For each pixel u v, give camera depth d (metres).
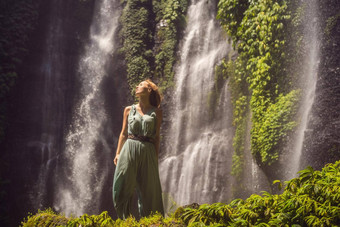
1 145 14.80
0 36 15.32
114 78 16.36
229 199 12.84
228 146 13.58
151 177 4.38
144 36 16.39
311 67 8.94
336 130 7.62
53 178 15.51
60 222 3.96
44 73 16.23
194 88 15.29
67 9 17.12
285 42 9.75
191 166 14.25
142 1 16.92
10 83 15.15
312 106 8.37
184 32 16.59
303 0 9.46
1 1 15.67
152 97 4.54
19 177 14.95
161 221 3.90
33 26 16.22
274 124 9.59
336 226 3.43
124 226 3.85
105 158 15.95
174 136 15.13
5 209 14.21
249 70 11.27
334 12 8.42
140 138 4.38
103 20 17.38
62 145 15.98
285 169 9.26
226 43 15.15
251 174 12.06
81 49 16.98
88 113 16.33
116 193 4.31
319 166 7.84
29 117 15.66
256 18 10.27
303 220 3.59
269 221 3.60
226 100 14.21
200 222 3.70
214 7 16.22
